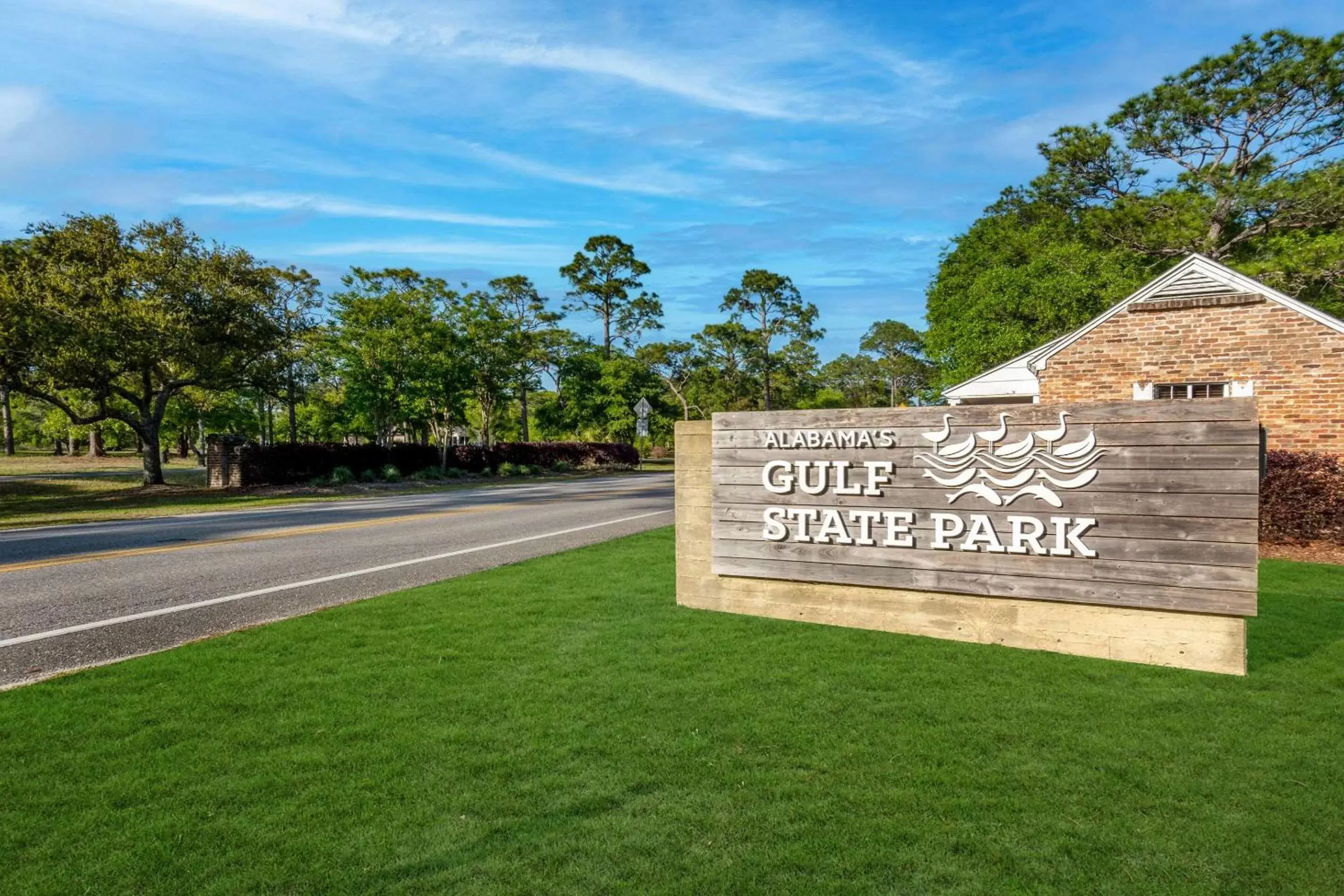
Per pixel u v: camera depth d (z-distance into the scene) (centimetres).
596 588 823
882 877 298
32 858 310
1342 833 329
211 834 328
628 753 407
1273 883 294
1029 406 596
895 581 650
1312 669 542
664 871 302
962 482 624
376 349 3161
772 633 643
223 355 2647
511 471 3688
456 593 796
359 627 661
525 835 327
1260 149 2953
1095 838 325
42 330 2191
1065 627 584
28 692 500
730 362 6369
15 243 2455
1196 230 2636
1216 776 380
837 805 352
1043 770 386
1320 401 1216
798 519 692
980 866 305
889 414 655
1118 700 480
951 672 536
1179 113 2942
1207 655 538
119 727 441
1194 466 543
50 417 4659
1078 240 2991
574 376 4881
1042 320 2375
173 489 2567
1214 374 1295
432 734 431
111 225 2545
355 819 340
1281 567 969
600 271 6212
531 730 436
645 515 1589
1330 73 2638
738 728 438
